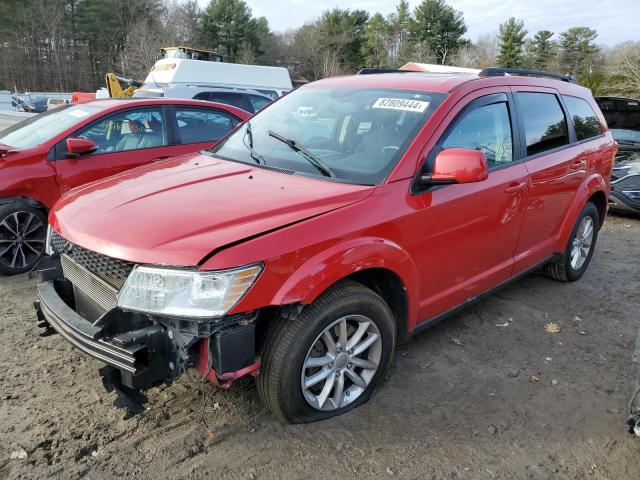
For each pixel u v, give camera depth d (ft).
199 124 20.53
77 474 8.50
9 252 16.53
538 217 14.12
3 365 11.41
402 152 10.50
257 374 9.04
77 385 10.79
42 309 9.95
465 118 11.63
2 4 184.03
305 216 8.91
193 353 8.54
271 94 45.44
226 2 202.80
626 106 31.89
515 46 198.70
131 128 18.80
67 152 17.28
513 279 14.10
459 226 11.28
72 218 9.62
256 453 9.09
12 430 9.39
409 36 211.41
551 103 14.98
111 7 194.59
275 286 8.29
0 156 16.19
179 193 9.81
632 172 26.86
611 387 11.56
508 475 8.87
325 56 207.10
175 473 8.61
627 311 15.49
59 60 193.88
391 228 9.80
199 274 7.86
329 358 9.58
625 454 9.52
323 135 11.93
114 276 8.64
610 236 24.12
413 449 9.34
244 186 10.06
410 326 11.02
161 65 42.34
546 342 13.39
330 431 9.68
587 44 195.72
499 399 10.92
